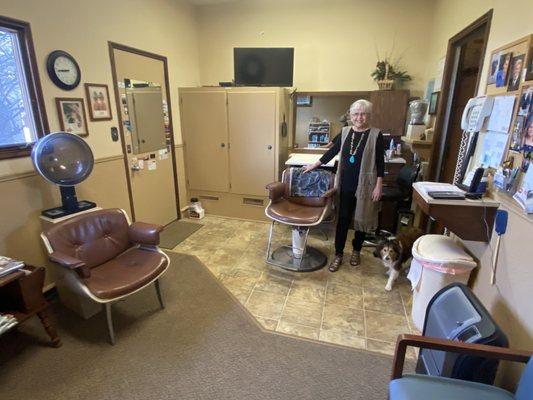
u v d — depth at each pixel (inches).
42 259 89.6
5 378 63.9
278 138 140.0
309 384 62.9
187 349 71.8
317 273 105.3
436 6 133.7
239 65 148.3
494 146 71.5
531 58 58.5
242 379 63.9
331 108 159.9
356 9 145.6
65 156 82.4
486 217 67.7
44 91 87.0
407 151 147.3
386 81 141.1
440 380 43.2
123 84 115.3
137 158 125.3
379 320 82.4
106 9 104.9
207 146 151.1
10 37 79.3
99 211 86.4
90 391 61.0
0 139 79.5
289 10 152.3
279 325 80.3
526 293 53.2
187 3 152.1
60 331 77.5
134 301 89.6
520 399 39.3
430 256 73.7
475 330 46.3
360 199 99.1
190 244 127.6
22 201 83.2
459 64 111.7
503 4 71.7
